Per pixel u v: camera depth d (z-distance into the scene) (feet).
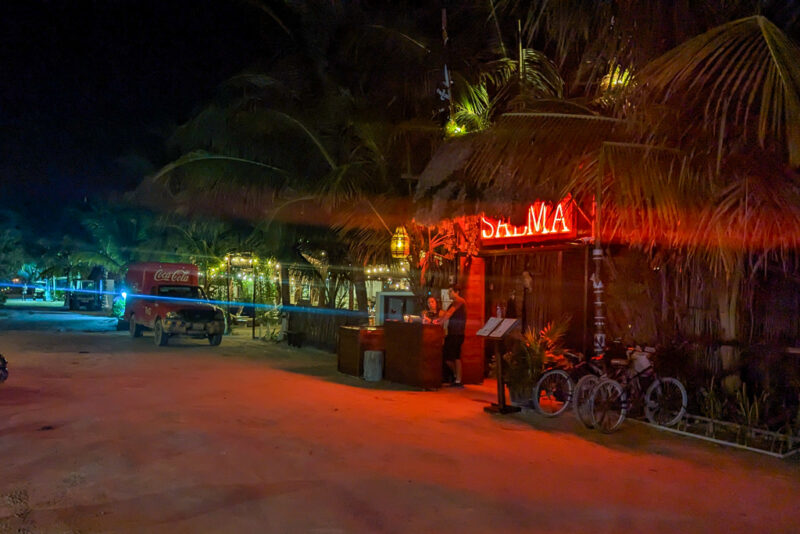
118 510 16.97
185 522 16.24
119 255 104.99
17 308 141.79
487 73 39.42
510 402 31.24
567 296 36.78
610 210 29.71
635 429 26.91
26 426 25.70
